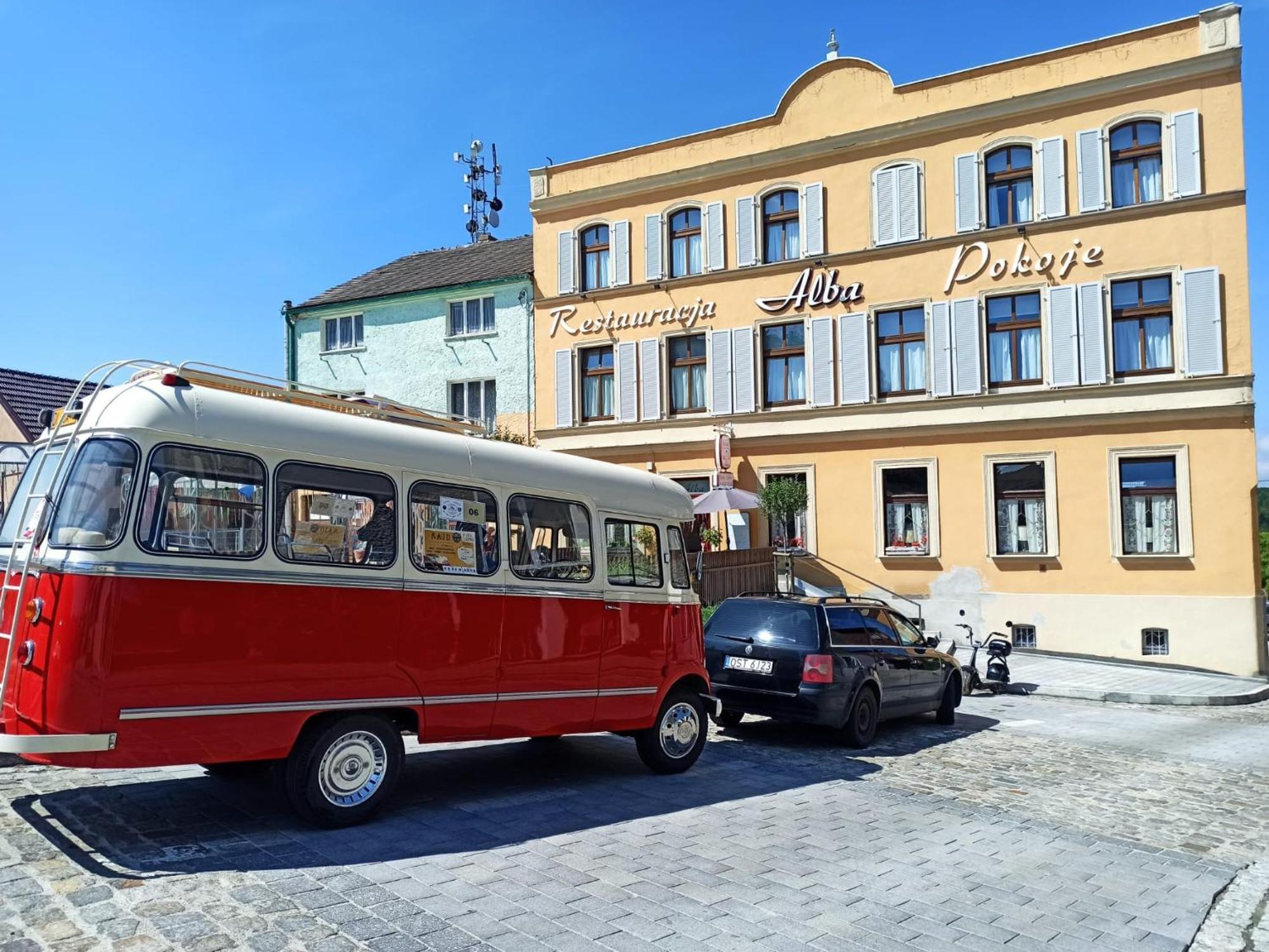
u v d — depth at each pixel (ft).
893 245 72.33
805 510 74.84
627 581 27.96
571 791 25.98
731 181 79.00
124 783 23.85
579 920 16.40
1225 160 62.85
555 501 26.21
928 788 28.96
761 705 34.68
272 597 19.69
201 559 18.75
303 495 20.54
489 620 23.81
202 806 21.91
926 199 71.72
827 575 73.82
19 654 17.78
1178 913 18.75
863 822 24.34
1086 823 25.59
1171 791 29.99
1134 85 65.05
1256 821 26.71
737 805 25.48
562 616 25.71
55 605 17.43
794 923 16.88
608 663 26.94
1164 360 64.49
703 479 79.36
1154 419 63.87
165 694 18.07
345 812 20.75
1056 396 66.64
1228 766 34.40
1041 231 67.77
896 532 72.33
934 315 70.95
